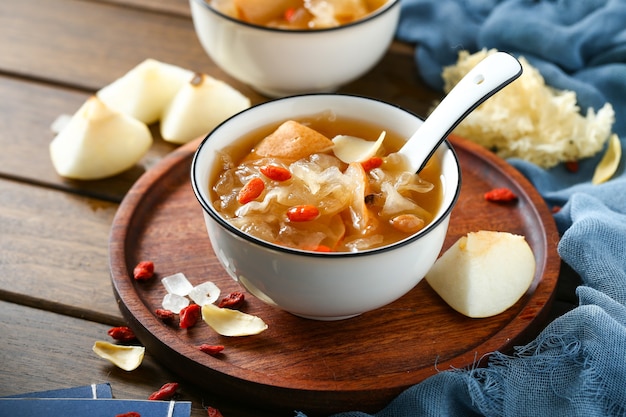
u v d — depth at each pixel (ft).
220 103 2.46
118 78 2.64
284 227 1.95
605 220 2.13
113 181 2.38
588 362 1.96
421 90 2.64
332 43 2.41
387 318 2.05
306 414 1.96
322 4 2.49
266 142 2.07
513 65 1.99
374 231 1.96
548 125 2.42
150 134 2.48
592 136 2.38
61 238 2.23
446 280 2.08
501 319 2.05
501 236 2.11
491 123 2.41
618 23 2.53
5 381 1.97
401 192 2.02
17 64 2.66
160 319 2.04
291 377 1.95
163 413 1.90
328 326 2.04
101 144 2.35
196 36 2.78
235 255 1.94
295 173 2.01
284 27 2.50
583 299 2.05
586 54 2.59
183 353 1.96
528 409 1.95
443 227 1.96
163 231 2.21
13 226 2.25
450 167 2.02
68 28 2.78
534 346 2.00
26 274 2.15
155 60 2.67
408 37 2.72
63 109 2.55
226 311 2.04
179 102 2.47
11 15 2.81
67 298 2.12
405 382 1.93
